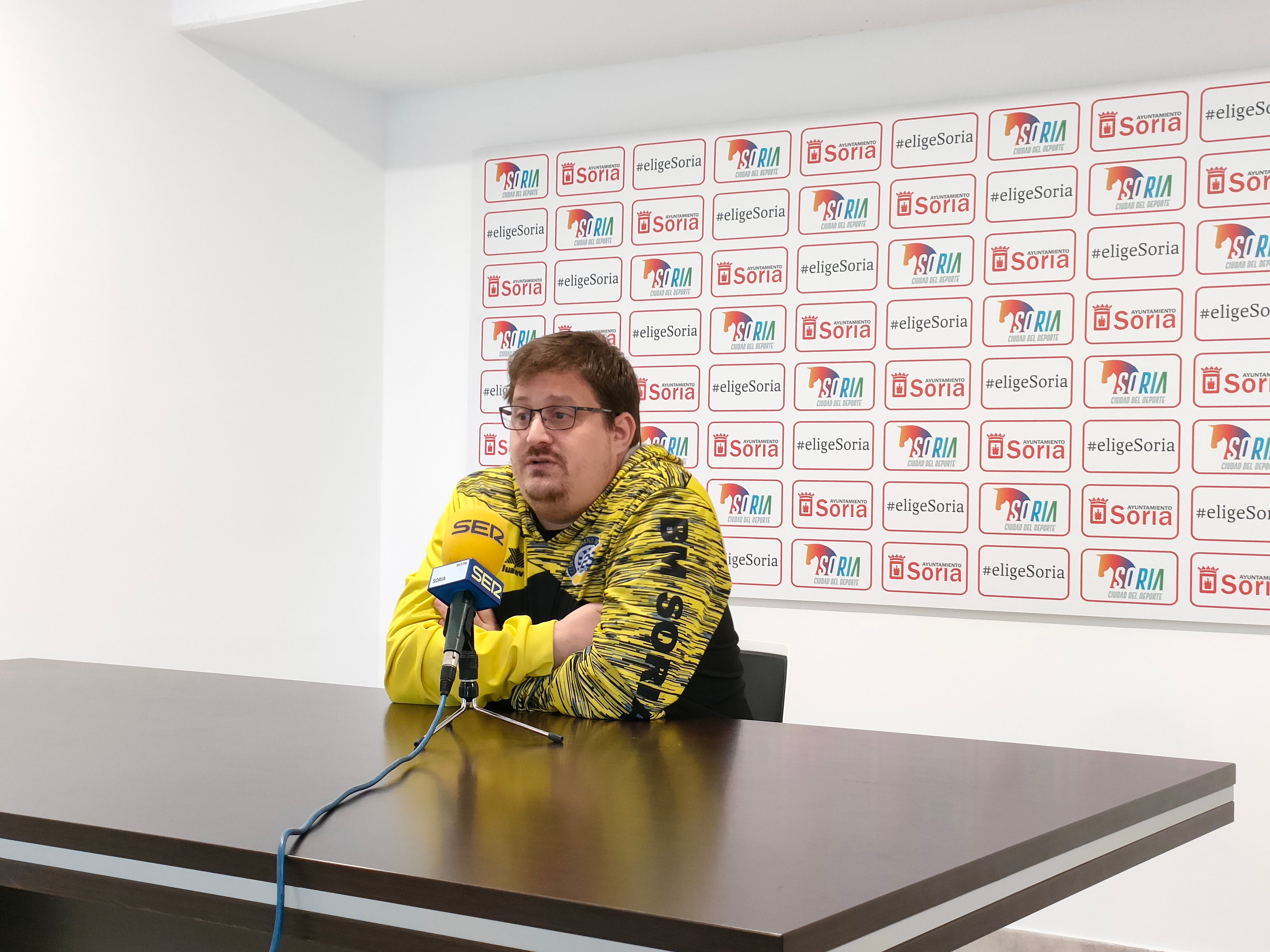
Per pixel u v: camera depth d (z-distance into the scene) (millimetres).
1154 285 2896
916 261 3139
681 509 1671
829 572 3227
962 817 997
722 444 3355
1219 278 2836
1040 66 3043
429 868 819
